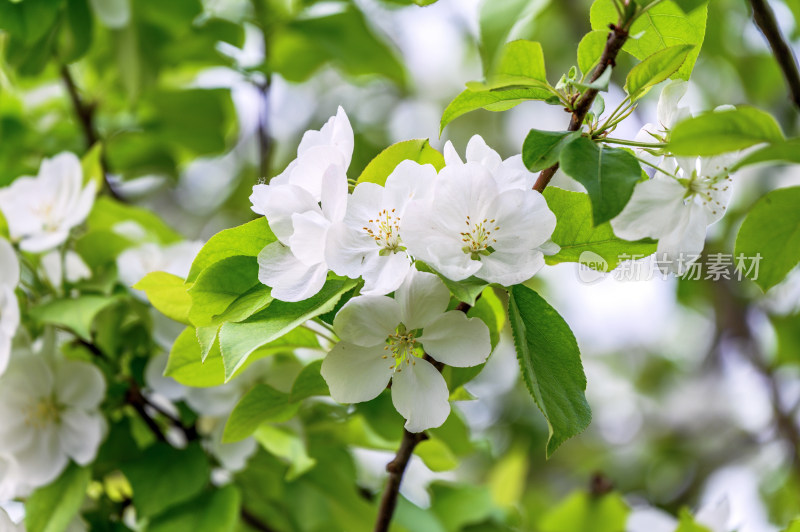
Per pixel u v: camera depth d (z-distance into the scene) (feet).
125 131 3.92
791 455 4.16
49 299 3.00
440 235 2.59
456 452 3.20
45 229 3.06
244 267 2.63
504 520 3.24
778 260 2.68
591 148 2.58
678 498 5.12
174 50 3.81
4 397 2.95
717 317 4.82
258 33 4.41
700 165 2.62
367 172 2.67
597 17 2.72
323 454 3.11
